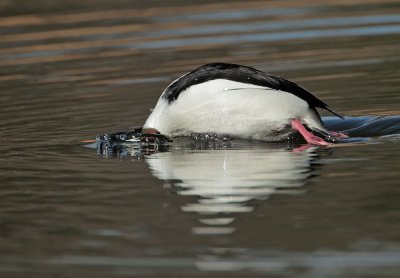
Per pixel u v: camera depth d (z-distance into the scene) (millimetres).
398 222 9211
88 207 10273
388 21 21766
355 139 12930
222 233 9203
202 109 12898
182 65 18453
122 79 17703
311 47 19641
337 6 24156
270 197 10273
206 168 11742
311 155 12086
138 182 11227
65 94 16797
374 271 8055
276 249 8695
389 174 10867
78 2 25875
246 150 12648
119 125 14516
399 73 17000
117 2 25703
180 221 9641
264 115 12680
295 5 24688
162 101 13523
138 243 9055
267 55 19047
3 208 10383
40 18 23938
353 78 16812
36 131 14383
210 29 21938
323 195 10211
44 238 9344
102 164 12258
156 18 23500
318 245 8727
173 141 13328
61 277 8328
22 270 8562
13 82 18031
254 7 24578
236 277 8086
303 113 12695
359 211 9586
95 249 8961
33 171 11977
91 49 20547
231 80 12766
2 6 25562
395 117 13977
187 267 8383
